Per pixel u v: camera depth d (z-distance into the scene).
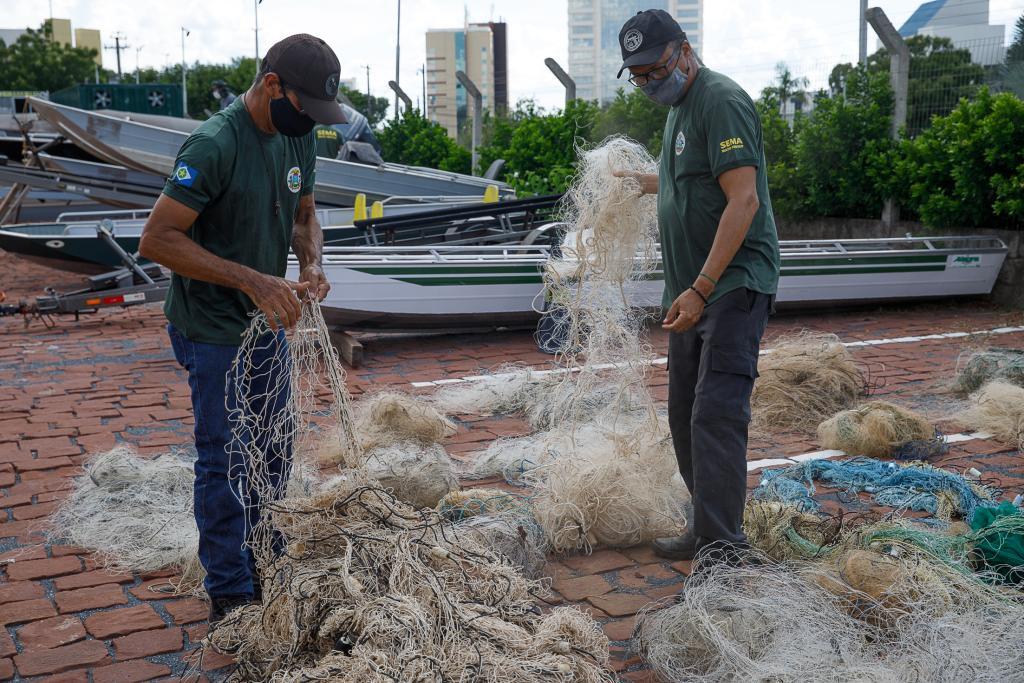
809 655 2.96
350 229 11.62
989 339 9.05
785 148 14.48
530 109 19.33
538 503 4.36
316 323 3.37
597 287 4.45
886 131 12.95
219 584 3.37
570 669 2.83
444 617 2.87
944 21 13.66
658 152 15.59
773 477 4.93
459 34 119.25
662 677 3.14
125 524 4.32
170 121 16.78
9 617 3.60
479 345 9.16
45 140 18.64
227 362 3.28
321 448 5.43
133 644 3.40
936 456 5.51
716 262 3.57
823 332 9.58
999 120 10.64
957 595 3.33
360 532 3.23
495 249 9.45
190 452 5.70
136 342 9.38
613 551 4.21
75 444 5.93
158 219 3.06
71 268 12.68
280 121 3.17
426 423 5.82
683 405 4.05
